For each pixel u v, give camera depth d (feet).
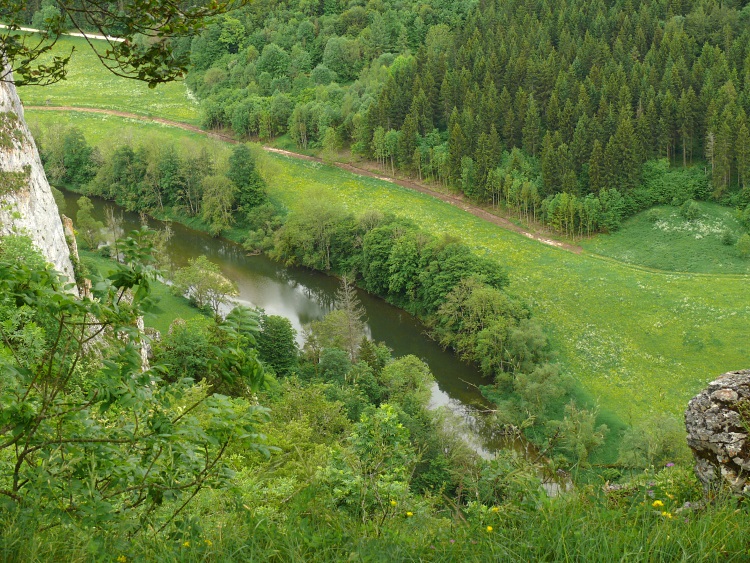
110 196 430.20
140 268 27.53
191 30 32.96
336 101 490.08
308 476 33.17
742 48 445.78
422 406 196.95
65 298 26.61
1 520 25.00
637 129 391.86
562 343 266.16
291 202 401.70
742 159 366.84
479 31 500.33
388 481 38.27
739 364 254.47
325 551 25.63
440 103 451.53
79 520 26.12
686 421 35.68
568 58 459.73
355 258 338.13
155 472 28.63
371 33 572.51
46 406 26.81
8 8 34.32
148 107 523.70
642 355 260.21
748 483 32.27
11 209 173.58
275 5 613.11
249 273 350.23
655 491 31.99
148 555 25.73
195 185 403.13
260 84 519.60
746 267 316.81
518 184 373.20
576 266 324.80
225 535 27.02
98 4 32.94
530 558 24.34
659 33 469.98
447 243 309.63
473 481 33.73
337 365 230.89
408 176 430.20
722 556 23.88
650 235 350.84
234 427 28.58
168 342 177.06
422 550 25.52
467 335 272.92
